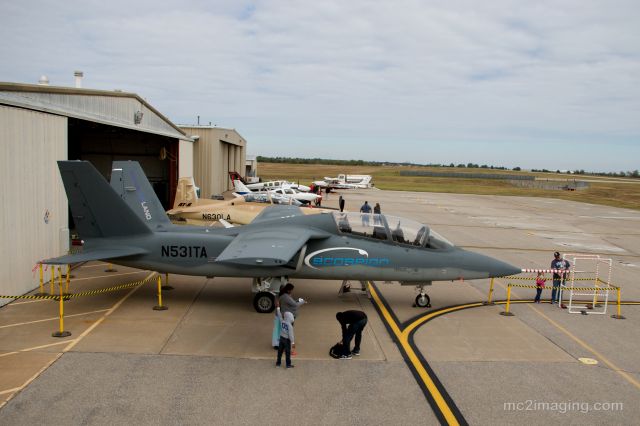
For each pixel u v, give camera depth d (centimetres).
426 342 1020
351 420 687
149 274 1534
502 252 2255
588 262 2089
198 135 4300
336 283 1523
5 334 981
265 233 1175
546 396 786
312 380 812
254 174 8631
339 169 18325
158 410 696
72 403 708
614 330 1148
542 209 4909
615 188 10694
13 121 1165
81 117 1584
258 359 895
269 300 1167
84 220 1223
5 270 1152
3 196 1128
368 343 1000
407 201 5309
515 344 1027
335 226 1243
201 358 890
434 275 1241
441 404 745
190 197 2347
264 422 672
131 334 1002
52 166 1373
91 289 1341
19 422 652
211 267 1196
